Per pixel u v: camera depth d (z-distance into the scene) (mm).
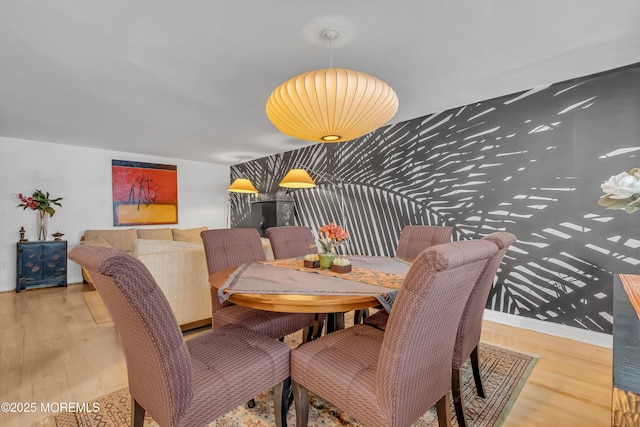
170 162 5770
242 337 1447
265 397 1766
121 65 2238
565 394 1757
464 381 1900
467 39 1949
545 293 2656
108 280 907
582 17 1730
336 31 1853
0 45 1956
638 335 682
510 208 2836
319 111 1616
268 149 5082
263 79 2479
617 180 917
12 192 4285
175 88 2637
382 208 3871
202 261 2775
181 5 1606
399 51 2088
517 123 2793
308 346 1385
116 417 1571
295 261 2287
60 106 3045
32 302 3619
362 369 1190
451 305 1089
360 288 1498
